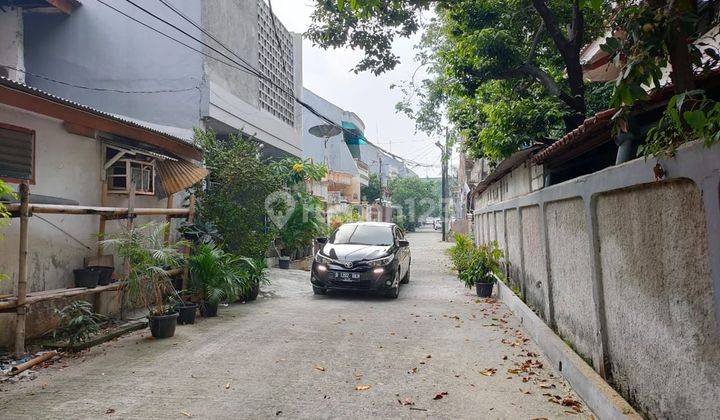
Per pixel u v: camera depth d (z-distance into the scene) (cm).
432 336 688
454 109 1094
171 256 718
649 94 339
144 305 722
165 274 682
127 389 461
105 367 529
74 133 693
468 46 790
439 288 1206
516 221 948
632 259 382
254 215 1041
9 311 534
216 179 1026
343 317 820
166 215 862
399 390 469
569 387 480
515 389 475
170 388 466
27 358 543
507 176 1101
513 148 827
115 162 780
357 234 1176
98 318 691
